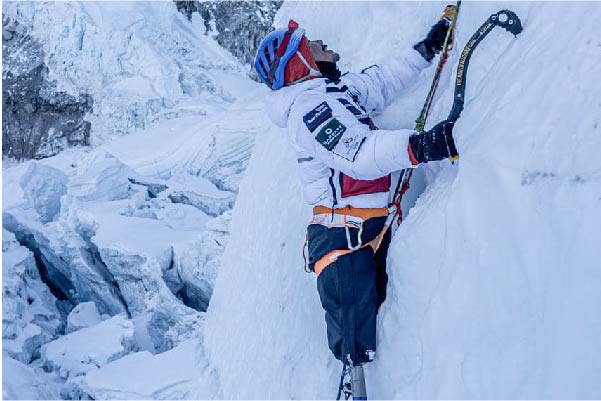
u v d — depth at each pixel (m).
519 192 1.79
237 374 3.33
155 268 9.69
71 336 7.88
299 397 2.61
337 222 2.12
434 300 1.95
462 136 2.05
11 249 10.62
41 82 20.45
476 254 1.85
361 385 2.08
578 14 1.86
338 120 2.00
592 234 1.59
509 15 2.07
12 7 21.39
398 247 2.12
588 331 1.54
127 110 19.23
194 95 19.47
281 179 3.52
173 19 21.17
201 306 10.21
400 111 2.63
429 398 1.88
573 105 1.73
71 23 20.22
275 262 3.25
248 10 20.94
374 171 1.96
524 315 1.70
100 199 12.75
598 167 1.62
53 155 19.75
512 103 1.90
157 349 8.70
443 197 2.07
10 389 6.21
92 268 10.95
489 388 1.71
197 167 15.23
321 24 3.39
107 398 5.61
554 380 1.58
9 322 8.24
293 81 2.17
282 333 2.92
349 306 2.08
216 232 9.49
